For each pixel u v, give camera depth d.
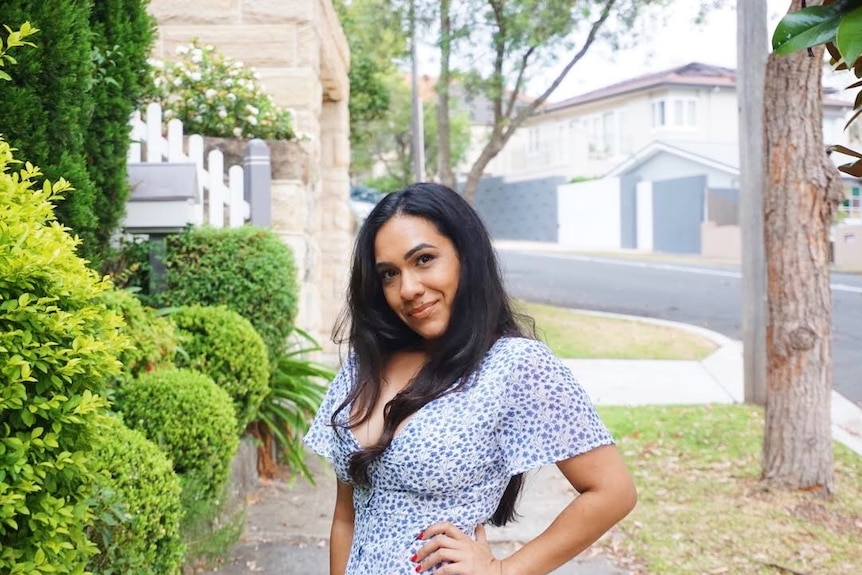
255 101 7.08
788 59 5.41
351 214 16.91
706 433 6.85
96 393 2.28
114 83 4.25
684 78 32.59
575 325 12.19
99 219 4.28
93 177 4.21
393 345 2.01
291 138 7.19
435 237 1.89
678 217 27.58
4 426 1.98
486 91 16.23
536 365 1.81
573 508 1.79
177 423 3.77
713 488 5.55
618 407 7.85
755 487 5.53
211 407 3.88
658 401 8.15
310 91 7.94
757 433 6.80
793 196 5.41
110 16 4.38
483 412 1.79
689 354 10.41
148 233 5.35
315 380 7.36
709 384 8.90
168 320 4.64
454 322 1.88
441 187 1.96
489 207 37.28
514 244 32.44
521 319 2.04
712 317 13.10
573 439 1.78
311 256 7.69
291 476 5.59
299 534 4.66
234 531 4.34
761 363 7.88
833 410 7.71
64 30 3.36
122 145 4.41
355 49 18.19
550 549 1.78
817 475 5.40
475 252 1.91
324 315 10.34
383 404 1.94
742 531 4.78
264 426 5.71
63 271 2.14
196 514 3.79
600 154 35.03
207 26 7.94
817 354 5.42
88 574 2.21
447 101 17.81
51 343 1.98
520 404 1.79
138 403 3.81
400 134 32.56
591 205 31.70
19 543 2.03
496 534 4.79
